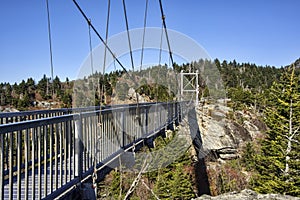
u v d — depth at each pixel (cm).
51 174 288
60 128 316
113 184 511
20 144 239
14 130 228
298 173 1356
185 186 970
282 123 1479
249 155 1688
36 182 325
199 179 1220
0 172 218
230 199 365
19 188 239
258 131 2036
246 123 2033
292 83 1493
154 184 824
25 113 486
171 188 916
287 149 1417
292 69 1545
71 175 341
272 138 1547
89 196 342
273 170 1461
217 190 1365
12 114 451
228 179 1470
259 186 1438
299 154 1379
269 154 1523
